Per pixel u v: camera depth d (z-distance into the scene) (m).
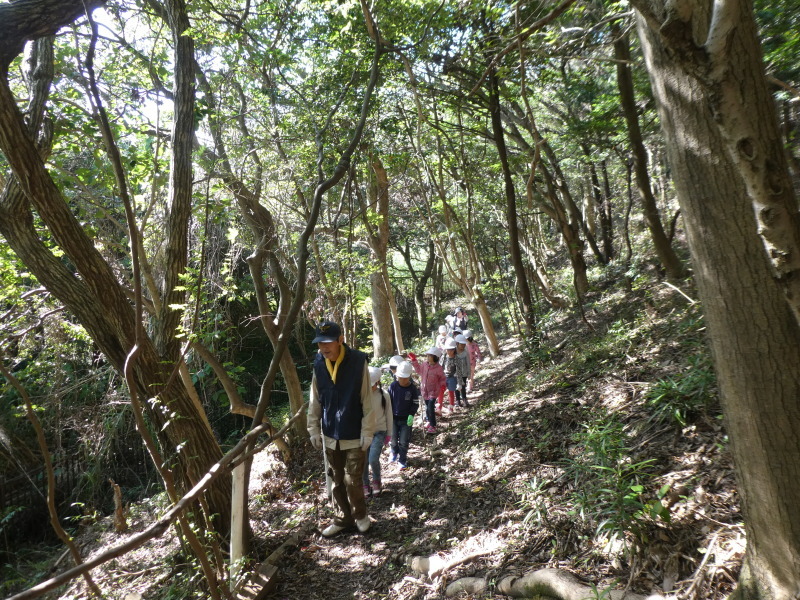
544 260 20.98
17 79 6.39
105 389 9.98
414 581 3.91
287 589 4.24
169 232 4.90
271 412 12.38
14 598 1.30
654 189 15.16
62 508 9.45
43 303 7.54
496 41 7.79
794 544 1.92
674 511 3.24
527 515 3.82
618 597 2.79
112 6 5.27
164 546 5.70
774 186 1.49
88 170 5.92
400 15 7.46
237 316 11.91
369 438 4.73
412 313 25.66
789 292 1.57
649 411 4.55
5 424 9.12
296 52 7.93
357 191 9.86
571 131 10.55
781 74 6.32
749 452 1.99
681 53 1.49
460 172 13.93
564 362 8.05
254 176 7.70
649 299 8.12
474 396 10.05
